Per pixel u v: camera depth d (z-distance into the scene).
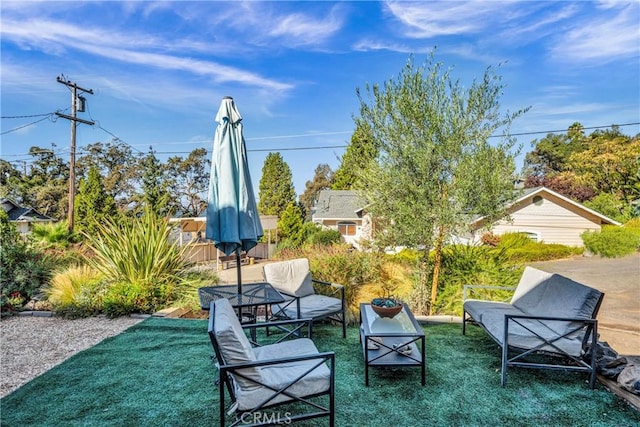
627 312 6.36
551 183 24.17
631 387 2.78
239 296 3.91
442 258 6.24
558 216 15.46
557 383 3.10
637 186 19.62
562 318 2.98
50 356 3.86
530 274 4.04
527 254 12.99
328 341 4.21
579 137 30.39
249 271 12.13
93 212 19.22
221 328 2.20
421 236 5.23
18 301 5.61
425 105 5.21
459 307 5.45
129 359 3.63
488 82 5.21
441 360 3.61
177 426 2.47
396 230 5.41
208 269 7.50
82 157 27.91
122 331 4.62
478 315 3.83
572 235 15.46
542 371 3.33
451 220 5.06
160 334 4.41
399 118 5.36
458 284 5.82
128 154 28.80
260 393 2.23
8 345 4.21
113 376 3.25
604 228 14.91
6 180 27.64
